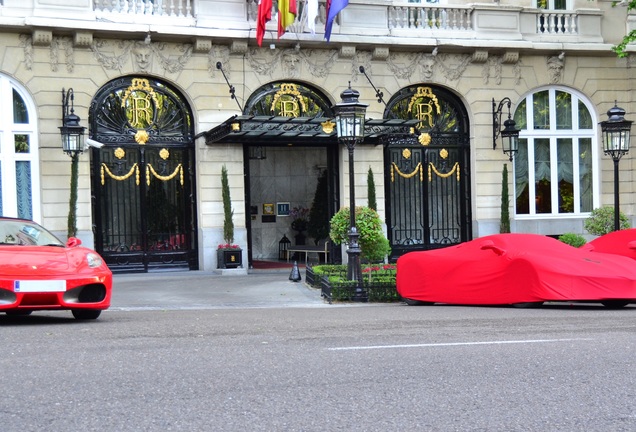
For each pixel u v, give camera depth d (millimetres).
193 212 23312
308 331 9648
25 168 21453
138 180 22766
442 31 24891
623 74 26703
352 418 5434
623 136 18891
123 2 22172
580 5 26484
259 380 6547
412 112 25172
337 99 24125
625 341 8500
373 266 18859
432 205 25500
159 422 5309
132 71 22391
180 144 23188
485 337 8984
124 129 22609
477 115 25391
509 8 25328
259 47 23391
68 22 21188
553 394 6102
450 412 5594
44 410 5578
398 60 24719
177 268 23203
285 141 23531
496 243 13734
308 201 29516
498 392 6160
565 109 26516
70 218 21109
